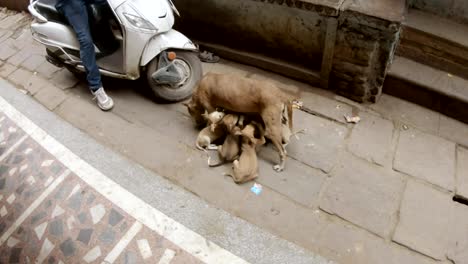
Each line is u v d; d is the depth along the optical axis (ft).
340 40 9.95
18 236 8.75
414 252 7.73
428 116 10.76
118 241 8.20
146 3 9.72
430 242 7.88
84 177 9.40
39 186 9.50
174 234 8.10
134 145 10.03
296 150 9.76
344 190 8.84
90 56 10.08
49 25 10.34
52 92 12.01
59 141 10.39
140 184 9.07
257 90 8.31
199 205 8.54
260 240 7.82
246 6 11.03
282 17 10.64
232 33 12.20
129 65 10.44
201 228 8.13
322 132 10.28
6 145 10.68
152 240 8.08
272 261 7.50
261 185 8.93
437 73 10.75
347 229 8.07
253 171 8.80
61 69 12.92
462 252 7.73
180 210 8.48
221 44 12.78
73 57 10.96
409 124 10.53
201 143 9.61
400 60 11.16
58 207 8.99
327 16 9.60
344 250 7.69
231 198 8.65
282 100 8.32
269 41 11.62
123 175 9.30
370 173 9.23
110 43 11.43
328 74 10.98
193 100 9.55
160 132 10.48
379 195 8.75
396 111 10.90
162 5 10.05
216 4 11.65
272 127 8.40
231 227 8.09
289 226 8.09
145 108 11.23
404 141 10.04
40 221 8.86
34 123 11.07
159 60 10.42
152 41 10.11
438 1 10.89
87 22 9.95
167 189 8.90
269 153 9.70
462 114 10.48
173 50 10.55
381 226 8.14
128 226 8.38
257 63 12.29
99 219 8.59
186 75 11.12
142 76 11.16
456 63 10.69
